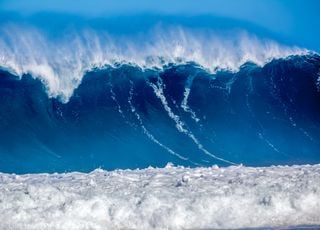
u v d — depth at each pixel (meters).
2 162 101.50
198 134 109.94
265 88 121.25
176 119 112.88
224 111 115.81
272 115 116.50
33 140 109.19
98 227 42.12
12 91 114.12
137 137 109.25
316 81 121.31
